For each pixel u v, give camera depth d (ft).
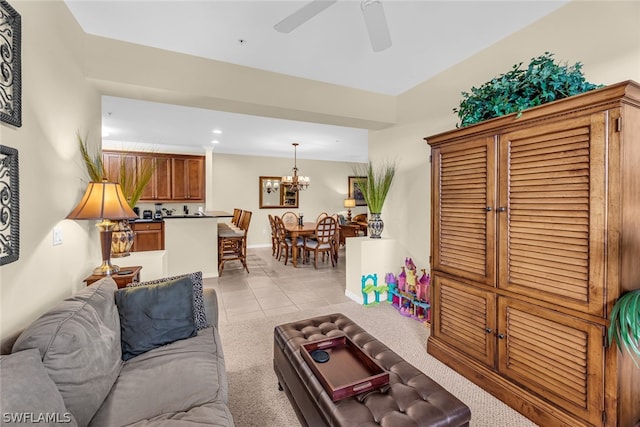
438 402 4.00
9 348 4.11
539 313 5.16
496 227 5.84
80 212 6.11
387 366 4.87
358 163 29.19
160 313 5.53
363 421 3.69
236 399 6.00
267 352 7.81
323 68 9.21
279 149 22.80
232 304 11.41
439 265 7.27
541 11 6.60
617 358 4.25
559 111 4.75
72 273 6.45
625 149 4.16
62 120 6.00
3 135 4.09
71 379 3.63
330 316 6.85
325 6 4.79
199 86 8.44
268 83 9.35
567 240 4.73
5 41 4.06
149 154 19.17
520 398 5.44
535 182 5.16
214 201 23.71
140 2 6.16
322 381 4.36
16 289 4.35
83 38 7.12
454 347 6.89
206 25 6.99
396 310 10.73
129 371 4.66
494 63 7.86
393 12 6.55
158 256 8.97
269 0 6.15
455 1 6.22
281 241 19.38
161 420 3.59
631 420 4.43
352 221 25.88
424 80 10.14
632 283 4.30
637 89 4.11
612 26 5.72
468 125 6.49
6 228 4.06
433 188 7.38
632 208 4.27
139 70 7.77
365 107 10.96
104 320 4.80
